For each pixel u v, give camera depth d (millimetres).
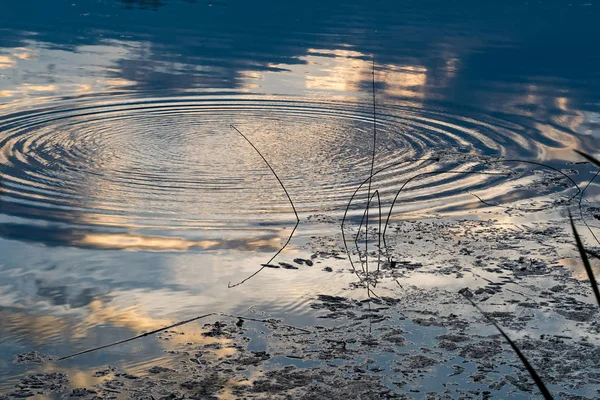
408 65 11016
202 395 3242
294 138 7445
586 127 8070
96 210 5426
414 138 7531
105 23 13562
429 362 3564
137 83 9445
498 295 4277
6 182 5898
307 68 10633
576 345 3727
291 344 3711
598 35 13844
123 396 3225
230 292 4273
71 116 7895
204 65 10609
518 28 14367
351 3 17141
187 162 6605
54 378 3352
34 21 13570
